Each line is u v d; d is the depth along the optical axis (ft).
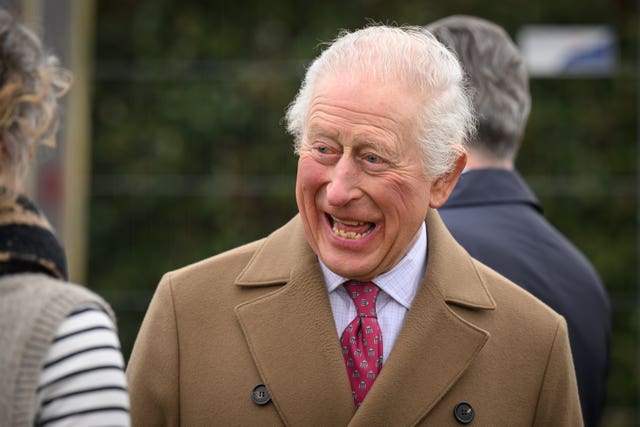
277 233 29.40
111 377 20.54
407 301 27.86
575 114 72.28
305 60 72.95
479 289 28.45
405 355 26.96
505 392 27.68
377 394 26.53
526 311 28.60
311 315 27.32
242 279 28.14
